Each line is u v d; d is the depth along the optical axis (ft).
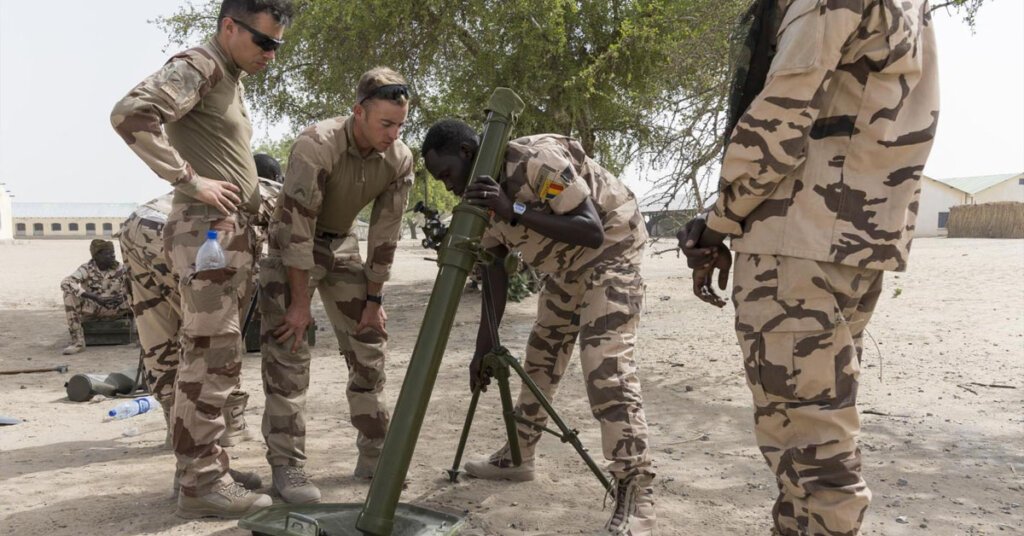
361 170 11.09
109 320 28.25
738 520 10.44
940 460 12.81
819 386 6.58
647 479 9.91
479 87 36.63
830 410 6.56
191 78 9.75
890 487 11.57
